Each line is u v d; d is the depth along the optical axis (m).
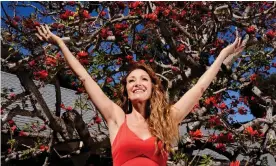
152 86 3.27
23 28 5.01
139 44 8.00
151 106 3.20
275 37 7.12
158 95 3.23
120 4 5.51
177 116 3.31
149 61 7.36
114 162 2.93
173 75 7.55
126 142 2.90
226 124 6.66
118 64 6.72
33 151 6.07
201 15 6.18
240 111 7.50
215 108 6.98
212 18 6.29
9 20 4.91
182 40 7.65
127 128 2.99
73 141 6.29
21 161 7.21
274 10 6.77
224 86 7.34
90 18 5.27
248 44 6.54
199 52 6.73
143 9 5.88
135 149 2.89
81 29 5.28
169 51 7.18
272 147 6.92
